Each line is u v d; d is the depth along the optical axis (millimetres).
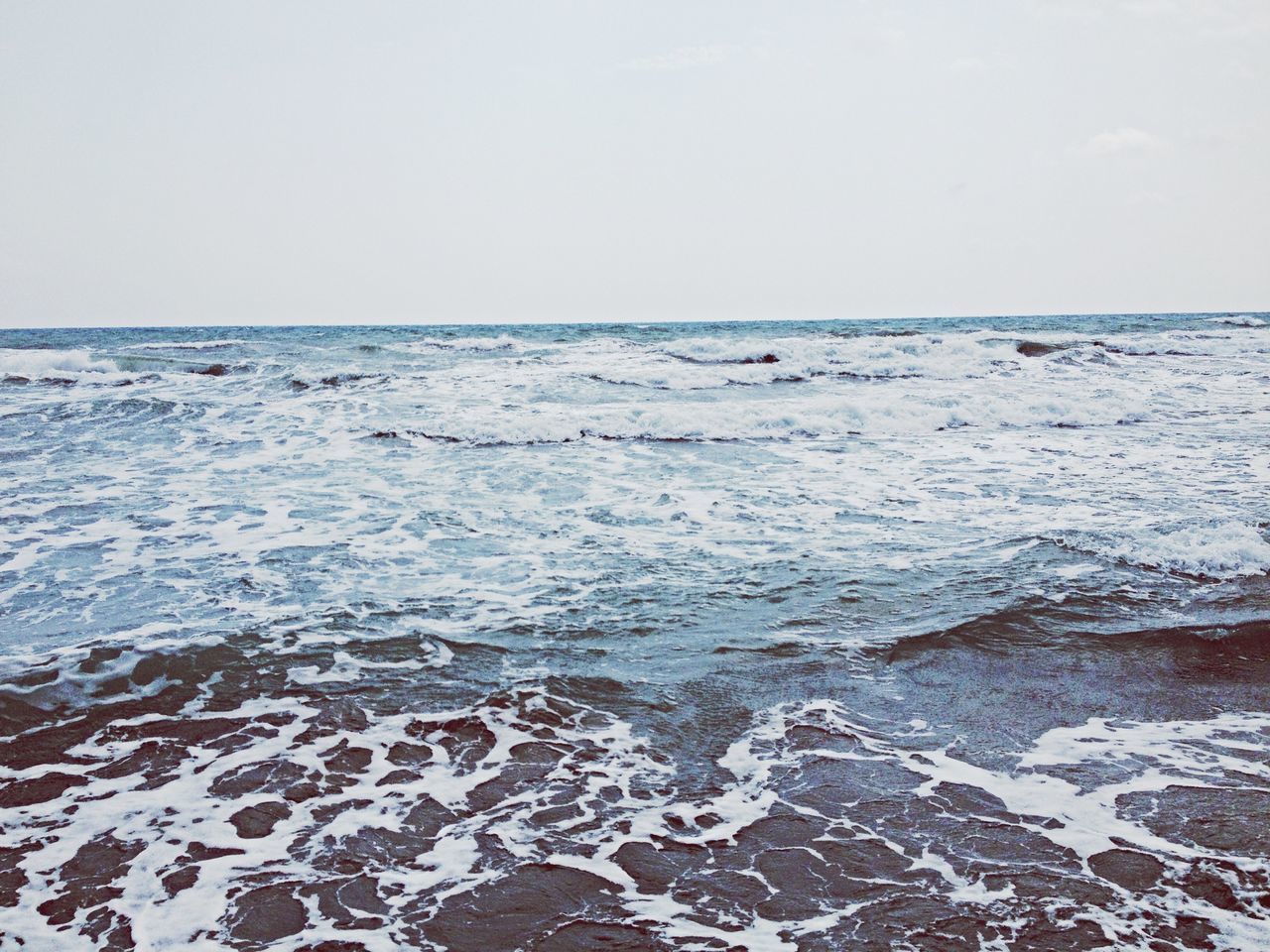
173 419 12266
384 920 2828
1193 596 5605
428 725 4117
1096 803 3479
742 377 16922
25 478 9031
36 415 12469
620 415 12375
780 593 5762
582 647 4949
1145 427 12367
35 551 6613
